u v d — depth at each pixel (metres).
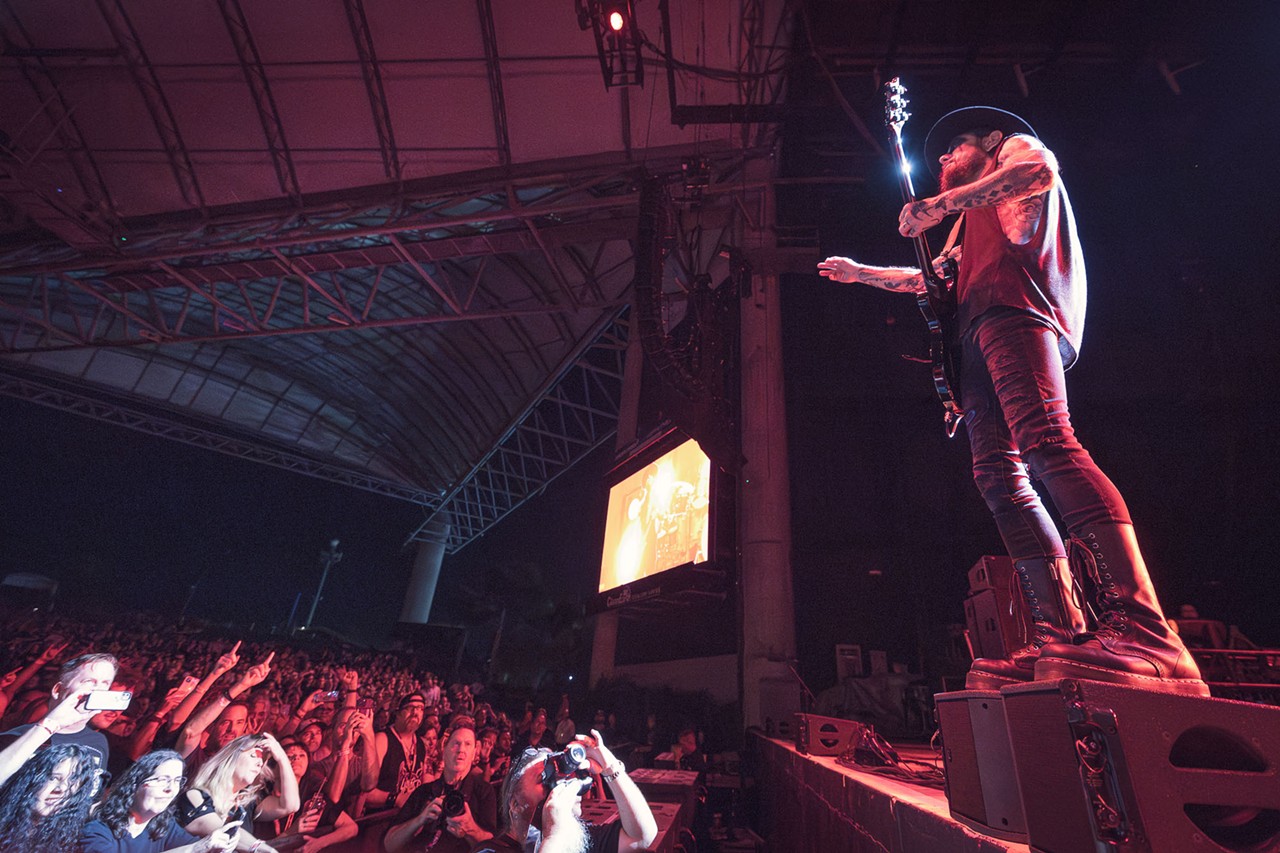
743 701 11.54
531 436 32.53
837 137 12.88
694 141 13.80
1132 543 1.39
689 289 12.52
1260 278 10.18
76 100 12.45
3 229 15.19
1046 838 1.20
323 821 3.75
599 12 9.83
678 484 12.97
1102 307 11.46
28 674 5.40
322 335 29.52
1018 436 1.59
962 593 11.47
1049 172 1.55
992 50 10.55
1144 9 9.58
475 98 12.72
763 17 11.20
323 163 13.44
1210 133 10.77
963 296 1.83
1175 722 1.10
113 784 2.32
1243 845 1.11
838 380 13.16
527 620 26.33
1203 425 10.57
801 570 12.09
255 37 11.78
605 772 2.16
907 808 2.11
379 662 23.22
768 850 7.13
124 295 16.88
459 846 3.42
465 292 24.03
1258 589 9.60
